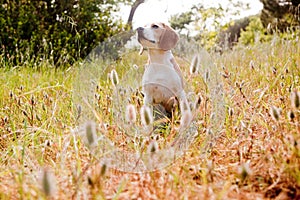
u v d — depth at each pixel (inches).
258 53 213.8
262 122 94.2
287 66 148.6
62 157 80.0
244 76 156.1
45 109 120.6
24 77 186.2
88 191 63.9
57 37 340.2
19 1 367.2
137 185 68.4
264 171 70.3
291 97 66.6
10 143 98.2
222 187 64.9
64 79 175.5
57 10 383.9
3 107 135.6
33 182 67.5
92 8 399.9
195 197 60.4
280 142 77.0
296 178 62.6
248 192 64.4
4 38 334.0
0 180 75.9
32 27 356.2
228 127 99.7
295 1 591.2
